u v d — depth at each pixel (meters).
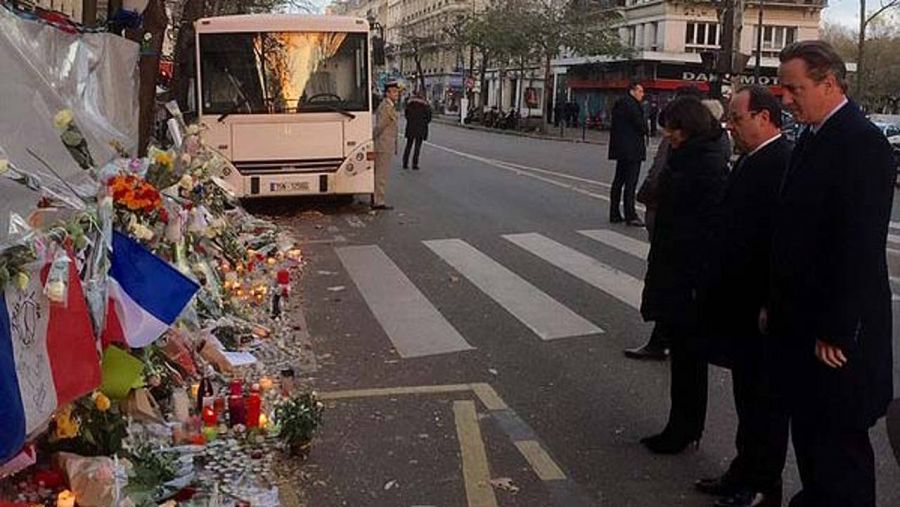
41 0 18.41
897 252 12.38
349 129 14.45
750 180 4.52
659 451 5.27
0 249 3.33
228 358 6.25
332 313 8.33
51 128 6.30
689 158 5.13
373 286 9.47
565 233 12.99
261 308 8.07
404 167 23.11
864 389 3.65
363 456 5.11
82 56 9.34
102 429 4.18
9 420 3.23
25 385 3.41
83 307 3.89
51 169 5.16
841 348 3.62
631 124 13.54
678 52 60.31
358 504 4.54
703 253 4.91
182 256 6.33
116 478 3.90
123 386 4.38
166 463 4.39
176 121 9.55
